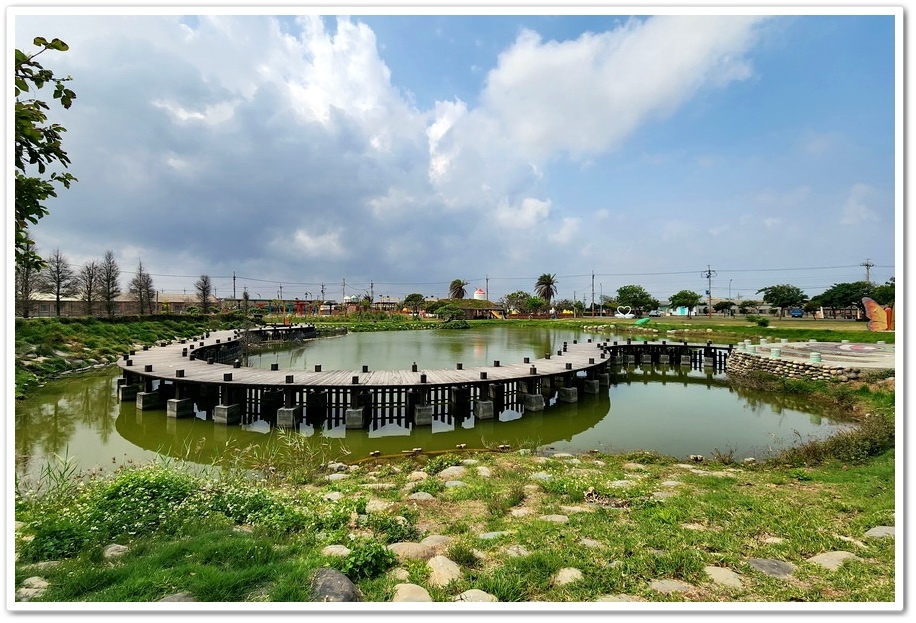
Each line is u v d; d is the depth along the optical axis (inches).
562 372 618.2
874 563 144.1
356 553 142.9
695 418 552.1
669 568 140.9
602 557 149.6
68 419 526.9
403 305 3425.2
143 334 1222.3
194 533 161.0
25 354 767.1
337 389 509.4
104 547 148.8
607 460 341.4
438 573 139.2
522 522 193.8
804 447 346.6
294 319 2504.9
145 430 488.4
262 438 466.9
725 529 175.6
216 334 1299.2
